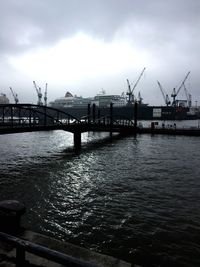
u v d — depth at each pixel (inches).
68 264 191.8
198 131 3538.4
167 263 565.6
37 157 1894.7
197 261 573.6
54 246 359.3
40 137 3681.1
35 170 1449.3
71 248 355.3
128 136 3592.5
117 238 668.7
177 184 1182.9
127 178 1293.1
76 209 861.8
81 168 1526.8
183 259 580.1
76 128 2377.0
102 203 921.5
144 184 1179.3
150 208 872.9
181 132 3622.0
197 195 1016.9
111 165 1625.2
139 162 1732.3
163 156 1975.9
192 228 725.3
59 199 962.1
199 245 636.7
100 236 678.5
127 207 882.1
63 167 1547.7
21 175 1323.8
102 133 4153.5
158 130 3767.2
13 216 390.9
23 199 957.2
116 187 1128.2
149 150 2288.4
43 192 1045.2
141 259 579.5
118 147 2493.8
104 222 762.2
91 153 2119.8
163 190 1084.5
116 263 328.5
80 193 1037.2
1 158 1818.4
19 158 1835.6
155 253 601.3
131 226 735.7
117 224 748.6
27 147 2465.6
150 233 695.1
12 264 296.0
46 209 858.1
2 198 964.0
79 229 716.7
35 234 385.1
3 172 1382.9
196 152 2166.6
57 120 2198.6
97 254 344.8
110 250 614.5
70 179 1262.3
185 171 1460.4
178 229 718.5
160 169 1513.3
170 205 902.4
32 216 797.9
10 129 1578.5
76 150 2289.6
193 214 822.5
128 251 609.9
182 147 2474.2
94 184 1174.3
